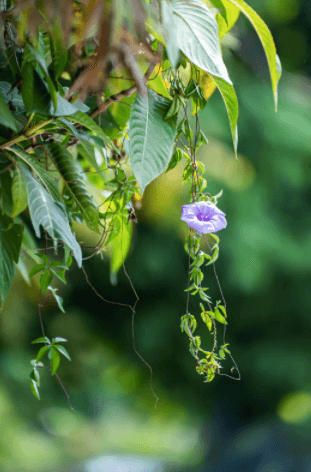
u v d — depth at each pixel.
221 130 8.67
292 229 11.14
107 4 1.11
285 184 10.86
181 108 1.49
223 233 9.98
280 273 10.79
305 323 11.39
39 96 1.23
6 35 1.40
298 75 11.47
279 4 10.66
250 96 10.18
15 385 12.10
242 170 8.95
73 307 12.24
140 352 11.84
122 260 1.78
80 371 12.88
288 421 9.59
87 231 3.12
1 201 1.39
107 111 1.65
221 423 12.16
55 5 1.17
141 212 7.76
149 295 11.68
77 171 1.57
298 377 11.26
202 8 1.30
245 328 11.54
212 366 1.60
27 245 1.96
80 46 1.29
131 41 1.15
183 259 10.91
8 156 1.36
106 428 15.22
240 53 9.38
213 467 10.00
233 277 10.13
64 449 12.80
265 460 8.85
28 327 11.91
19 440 10.80
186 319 1.60
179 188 7.10
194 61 1.24
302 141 10.41
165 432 15.45
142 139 1.32
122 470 12.62
